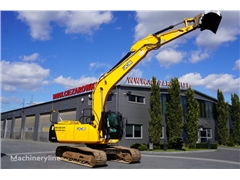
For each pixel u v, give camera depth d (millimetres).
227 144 29172
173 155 16656
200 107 30531
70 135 11727
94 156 10031
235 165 11844
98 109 11438
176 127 23219
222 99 31094
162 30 11000
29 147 21812
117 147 11984
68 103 29875
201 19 10141
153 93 23000
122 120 11953
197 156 16062
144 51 11133
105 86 11500
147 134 23859
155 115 22531
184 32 10727
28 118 40969
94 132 11109
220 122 30406
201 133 29391
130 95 23297
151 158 14305
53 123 12969
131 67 11188
